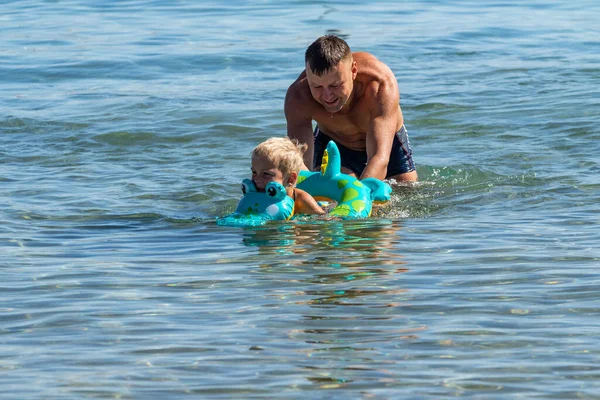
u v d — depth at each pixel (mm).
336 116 16219
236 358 8406
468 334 8891
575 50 31812
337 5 44469
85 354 8562
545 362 8219
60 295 10250
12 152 19438
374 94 15969
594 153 18297
